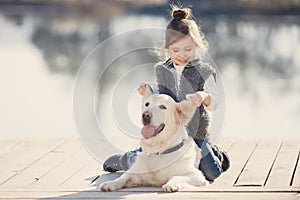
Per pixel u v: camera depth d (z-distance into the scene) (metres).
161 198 4.60
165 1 26.81
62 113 10.05
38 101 11.13
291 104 10.95
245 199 4.57
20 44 19.30
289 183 5.05
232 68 15.06
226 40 19.88
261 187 4.90
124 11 26.86
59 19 26.02
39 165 5.76
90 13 27.28
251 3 26.00
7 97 11.53
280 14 25.91
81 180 5.28
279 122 9.47
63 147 6.41
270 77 13.77
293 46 18.62
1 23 24.86
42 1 29.36
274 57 16.80
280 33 21.39
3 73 14.30
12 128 9.03
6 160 5.95
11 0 30.16
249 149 6.25
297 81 13.30
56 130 8.81
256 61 16.19
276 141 6.58
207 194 4.70
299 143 6.49
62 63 15.75
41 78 13.57
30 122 9.44
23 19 26.06
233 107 10.64
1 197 4.74
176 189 4.76
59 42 19.84
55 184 5.16
